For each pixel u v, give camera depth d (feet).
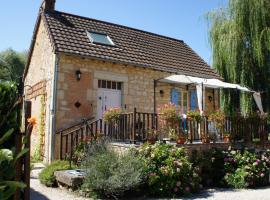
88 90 38.45
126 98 41.32
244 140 35.76
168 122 30.19
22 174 12.03
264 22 47.70
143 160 25.26
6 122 12.30
